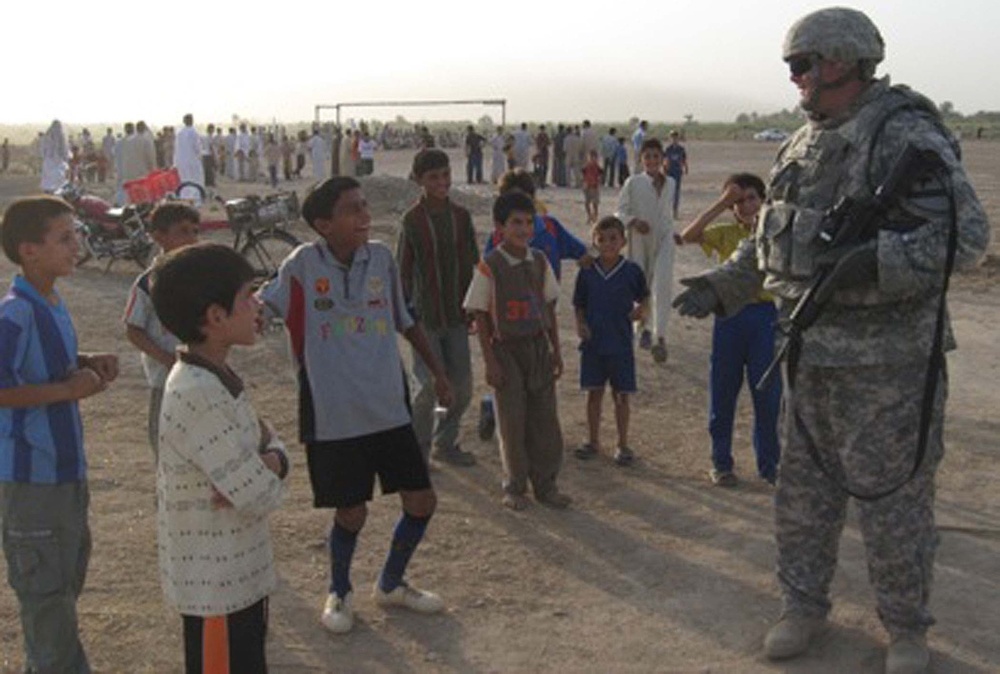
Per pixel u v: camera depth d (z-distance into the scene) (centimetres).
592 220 2150
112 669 421
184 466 308
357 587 495
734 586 501
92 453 689
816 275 390
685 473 662
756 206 628
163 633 451
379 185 2209
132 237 1343
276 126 3781
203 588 311
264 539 324
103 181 3388
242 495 302
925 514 412
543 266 593
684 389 860
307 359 431
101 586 493
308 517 584
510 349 583
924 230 370
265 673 334
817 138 403
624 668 427
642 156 902
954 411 803
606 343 661
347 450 434
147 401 812
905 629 420
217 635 314
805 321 389
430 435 656
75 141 3656
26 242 355
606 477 653
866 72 395
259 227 1279
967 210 372
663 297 906
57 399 351
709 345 1018
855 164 388
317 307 432
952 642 446
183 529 312
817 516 434
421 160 619
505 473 601
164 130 2947
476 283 577
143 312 480
